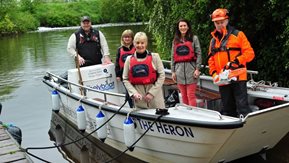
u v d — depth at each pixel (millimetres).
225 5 7262
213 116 4320
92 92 6676
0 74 14297
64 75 8195
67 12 53344
